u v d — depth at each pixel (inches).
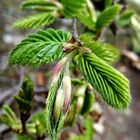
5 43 20.2
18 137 7.0
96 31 6.5
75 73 8.0
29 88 5.3
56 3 6.9
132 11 8.8
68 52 4.3
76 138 8.5
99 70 4.3
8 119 7.2
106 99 4.3
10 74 17.1
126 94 4.2
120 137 24.6
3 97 13.1
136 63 11.5
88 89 7.1
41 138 6.8
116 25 9.0
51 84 4.0
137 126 25.7
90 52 4.3
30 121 8.0
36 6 7.3
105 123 24.5
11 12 19.8
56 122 3.9
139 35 10.5
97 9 8.6
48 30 4.5
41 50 4.4
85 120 8.5
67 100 3.9
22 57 4.4
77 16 5.9
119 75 4.2
